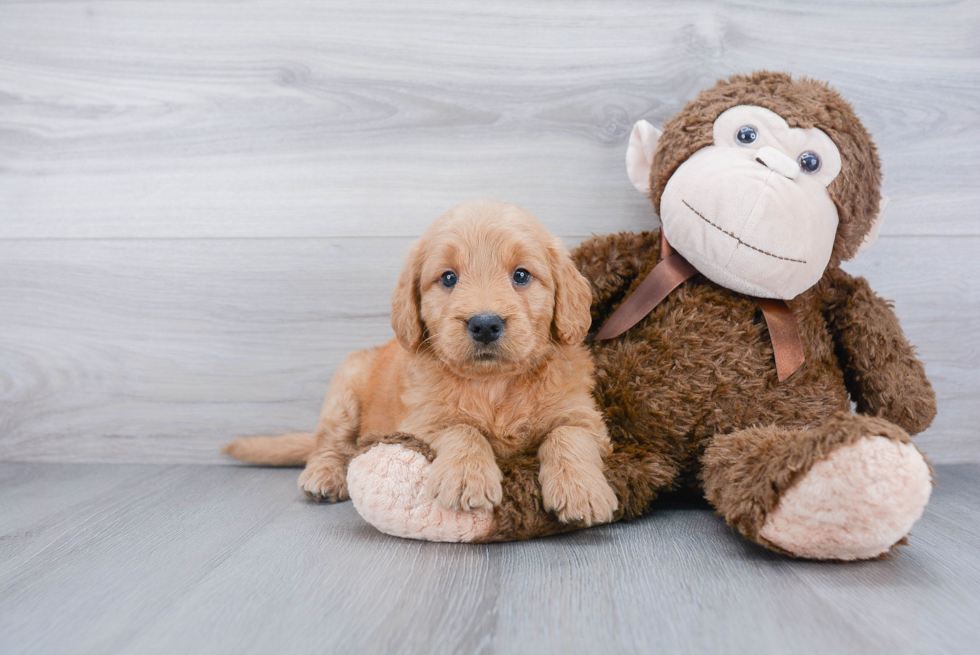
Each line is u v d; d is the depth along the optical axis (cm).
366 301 219
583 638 97
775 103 162
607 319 178
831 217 157
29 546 140
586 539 142
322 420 192
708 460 148
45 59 220
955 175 208
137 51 219
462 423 151
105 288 222
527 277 152
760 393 156
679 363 160
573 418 153
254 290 220
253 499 179
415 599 110
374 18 214
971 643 94
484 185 215
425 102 214
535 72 212
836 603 108
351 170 217
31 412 223
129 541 143
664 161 173
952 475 198
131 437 223
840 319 168
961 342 210
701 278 169
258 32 216
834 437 118
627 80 211
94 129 221
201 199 220
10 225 223
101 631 100
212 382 222
